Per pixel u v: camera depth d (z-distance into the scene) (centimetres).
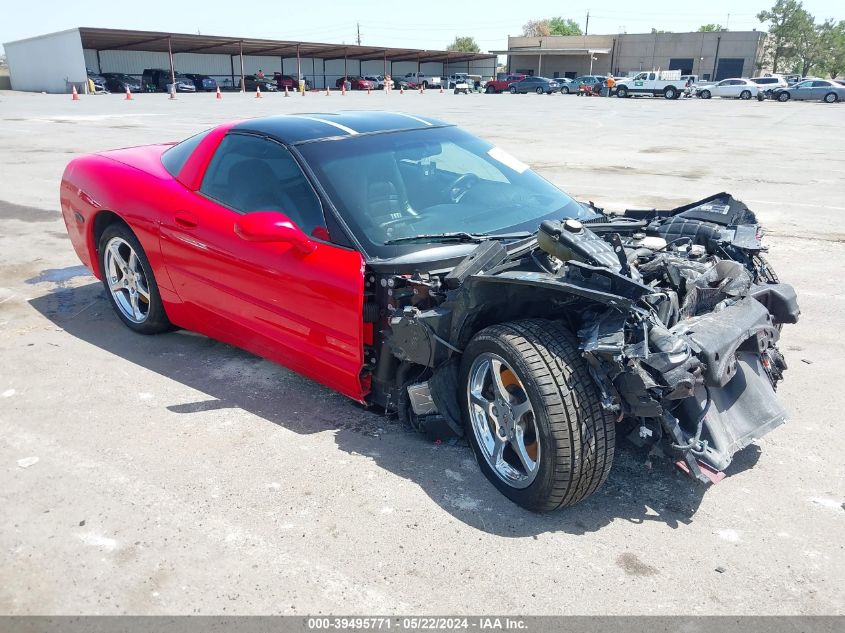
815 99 4481
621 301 254
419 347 302
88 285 593
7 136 1744
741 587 248
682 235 384
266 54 7062
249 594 246
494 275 278
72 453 334
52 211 880
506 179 402
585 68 8419
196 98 4328
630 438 287
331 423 362
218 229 386
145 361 440
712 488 306
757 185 1061
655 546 269
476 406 307
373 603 241
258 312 375
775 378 340
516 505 294
